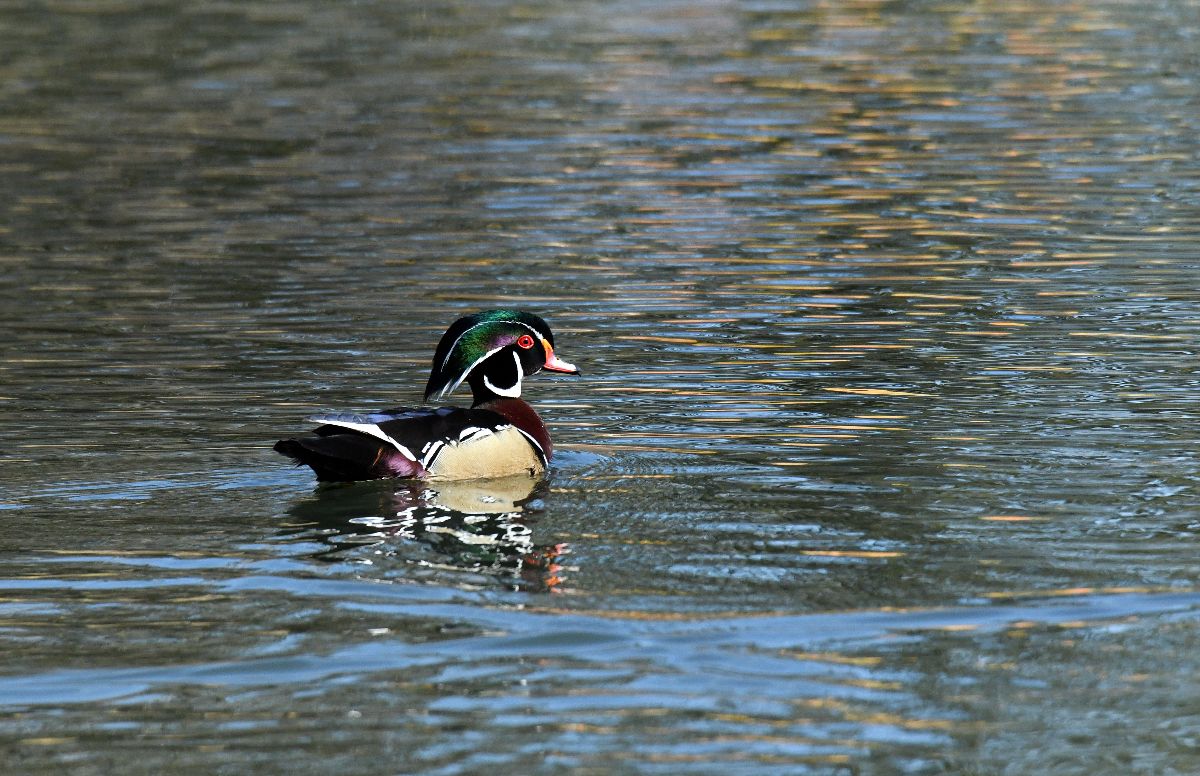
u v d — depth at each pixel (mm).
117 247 21984
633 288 19484
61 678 9039
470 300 19016
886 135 28297
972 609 9828
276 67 34969
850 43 37062
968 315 18016
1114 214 22859
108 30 39656
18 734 8406
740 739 8281
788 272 20172
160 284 20000
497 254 21312
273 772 8000
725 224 22766
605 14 41500
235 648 9398
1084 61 34531
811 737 8297
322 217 23500
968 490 12164
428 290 19531
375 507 11984
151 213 23875
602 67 34531
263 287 19797
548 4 43125
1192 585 10180
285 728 8430
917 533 11219
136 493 12312
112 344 17250
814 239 21859
